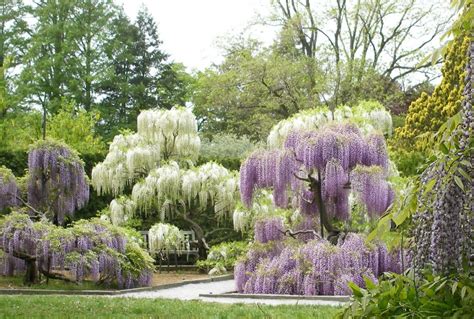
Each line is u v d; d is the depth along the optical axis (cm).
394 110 2931
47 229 1145
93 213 1733
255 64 2805
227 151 2717
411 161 1538
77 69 3291
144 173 1669
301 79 2830
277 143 1420
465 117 327
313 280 1005
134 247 1211
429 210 335
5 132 2233
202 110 3256
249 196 1156
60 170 1275
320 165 1087
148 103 3528
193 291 1145
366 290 354
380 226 346
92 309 805
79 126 2342
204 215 1698
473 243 322
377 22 2802
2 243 1120
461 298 325
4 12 3388
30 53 3209
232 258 1477
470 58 333
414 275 338
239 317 720
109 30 3556
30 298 924
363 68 2650
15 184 1273
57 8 3344
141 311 795
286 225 1197
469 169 322
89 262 1119
